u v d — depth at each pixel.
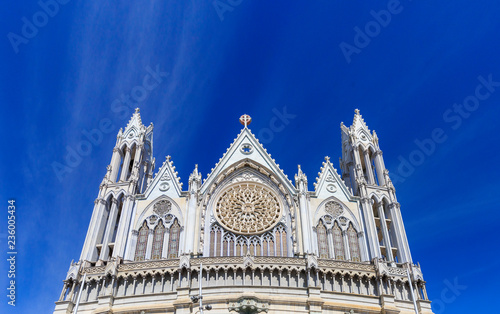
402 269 54.66
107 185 62.47
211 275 51.31
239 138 67.00
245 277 50.91
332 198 61.44
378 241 56.62
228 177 62.97
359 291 51.84
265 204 60.12
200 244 54.78
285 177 62.12
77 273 52.56
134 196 60.91
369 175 66.62
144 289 50.66
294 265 52.12
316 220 58.66
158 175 63.44
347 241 57.38
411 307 51.44
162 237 56.69
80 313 49.47
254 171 63.81
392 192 63.44
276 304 48.59
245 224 58.16
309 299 48.59
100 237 57.75
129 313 48.41
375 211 63.19
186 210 58.28
